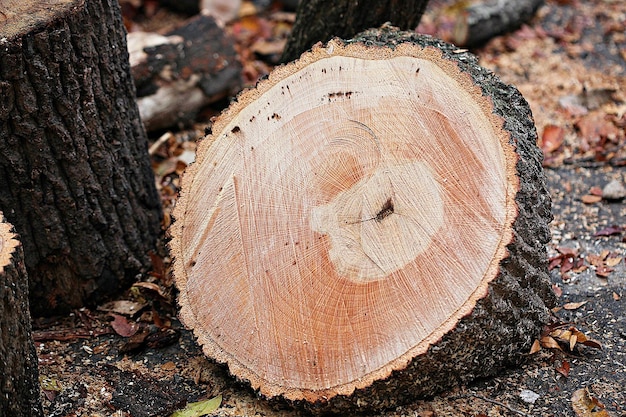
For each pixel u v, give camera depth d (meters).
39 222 3.59
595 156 5.12
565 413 3.10
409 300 2.94
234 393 3.28
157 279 4.02
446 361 3.00
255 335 3.11
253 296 3.14
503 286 2.95
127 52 3.82
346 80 3.25
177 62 5.25
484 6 6.56
